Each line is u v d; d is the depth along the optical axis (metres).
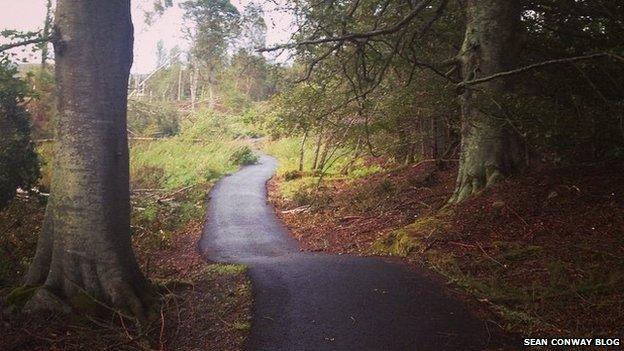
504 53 9.31
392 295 6.31
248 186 22.02
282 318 5.77
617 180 8.59
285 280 7.25
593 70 8.34
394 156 19.62
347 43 9.86
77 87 5.82
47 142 19.03
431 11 10.78
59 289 5.87
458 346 4.84
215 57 11.89
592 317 5.07
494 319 5.39
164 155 26.94
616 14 9.04
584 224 7.53
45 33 7.54
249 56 10.82
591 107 8.57
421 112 13.15
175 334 5.53
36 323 5.36
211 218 15.82
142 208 16.23
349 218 13.39
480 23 9.45
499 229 8.23
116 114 6.07
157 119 31.78
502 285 6.21
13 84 11.04
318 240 12.10
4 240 9.07
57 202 5.93
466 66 9.62
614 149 8.80
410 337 5.09
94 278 5.88
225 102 35.25
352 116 14.12
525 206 8.59
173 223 15.19
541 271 6.39
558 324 5.06
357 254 9.45
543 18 10.24
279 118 11.51
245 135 38.34
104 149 5.95
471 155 10.12
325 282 7.02
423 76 11.57
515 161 9.88
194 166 25.05
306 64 10.77
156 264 10.24
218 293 6.89
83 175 5.85
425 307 5.84
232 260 10.22
